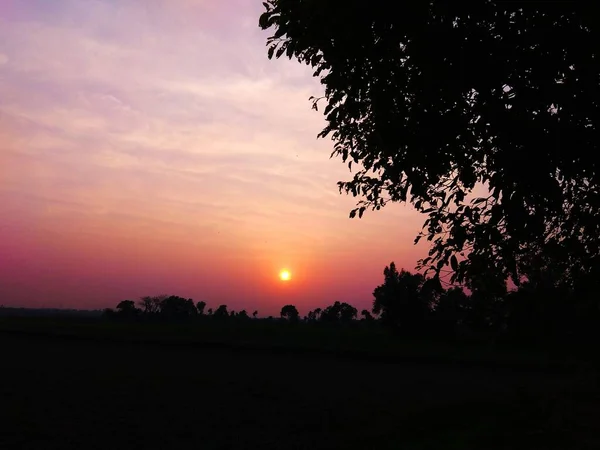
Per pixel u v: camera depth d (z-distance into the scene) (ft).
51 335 111.86
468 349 98.63
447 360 85.97
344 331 138.31
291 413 42.50
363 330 147.84
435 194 20.01
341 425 38.14
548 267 17.84
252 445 32.78
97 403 44.14
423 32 14.84
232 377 63.10
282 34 17.71
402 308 129.08
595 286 15.72
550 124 13.42
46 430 34.83
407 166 16.98
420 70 15.78
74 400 44.93
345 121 22.03
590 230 15.25
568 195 14.93
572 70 13.57
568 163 13.97
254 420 39.68
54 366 66.90
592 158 13.52
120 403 44.62
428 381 63.31
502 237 15.23
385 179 19.54
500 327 20.61
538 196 14.14
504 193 14.07
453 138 15.99
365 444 31.24
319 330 139.23
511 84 14.40
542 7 13.71
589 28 13.42
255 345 101.40
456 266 16.02
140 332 121.39
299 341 112.27
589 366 39.40
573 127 13.34
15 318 164.96
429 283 16.37
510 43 14.24
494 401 42.80
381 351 95.91
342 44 16.67
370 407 45.29
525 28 14.08
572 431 27.20
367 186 22.75
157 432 35.58
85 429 35.53
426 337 120.26
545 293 17.63
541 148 13.56
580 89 13.19
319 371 72.08
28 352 82.48
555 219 15.81
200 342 104.42
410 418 38.58
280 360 85.20
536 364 76.54
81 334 114.42
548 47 13.78
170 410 42.70
